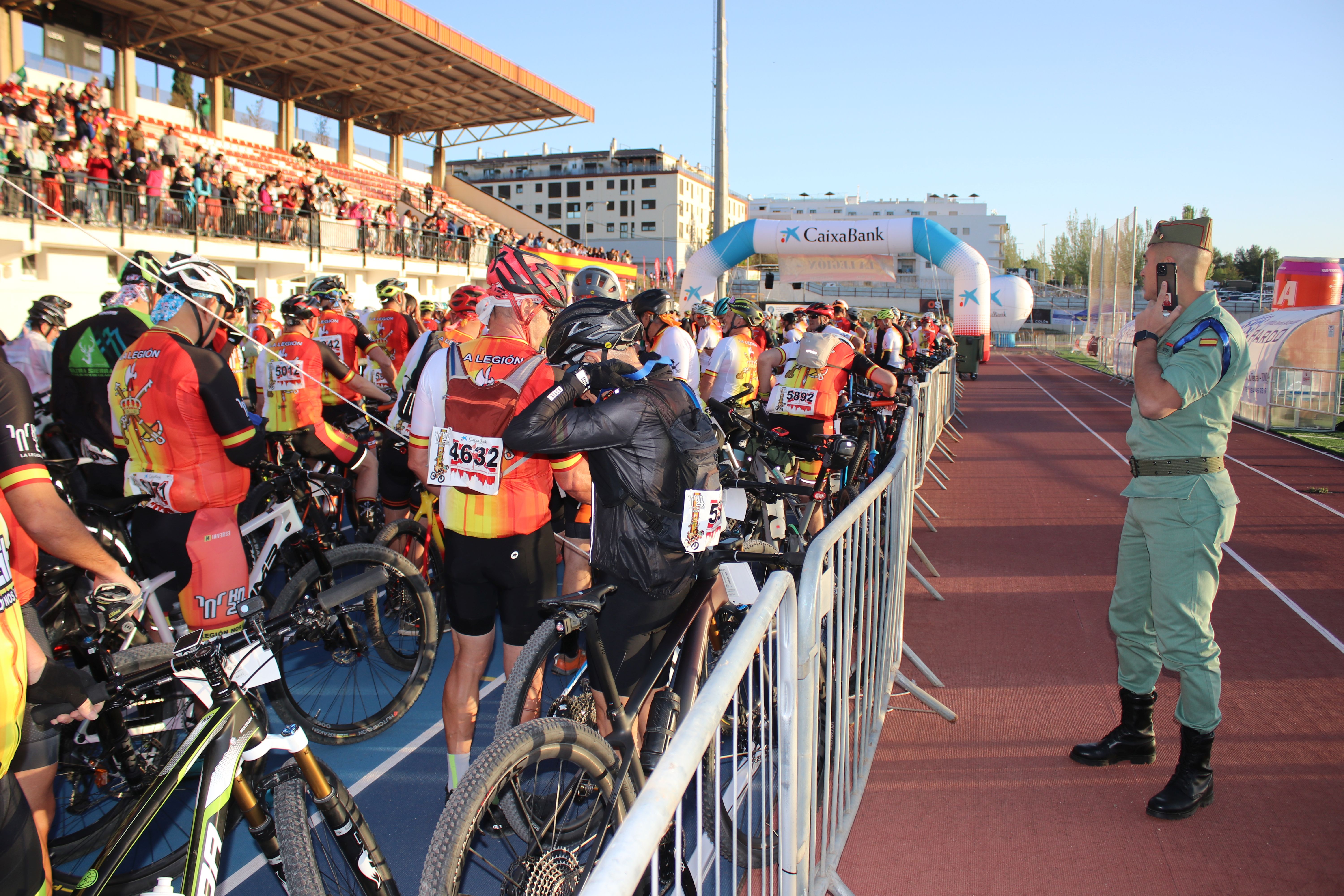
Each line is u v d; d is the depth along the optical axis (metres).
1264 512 8.34
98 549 2.29
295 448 5.20
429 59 26.88
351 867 2.23
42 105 17.31
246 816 2.19
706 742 1.44
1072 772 3.57
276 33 24.25
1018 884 2.86
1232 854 3.00
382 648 4.30
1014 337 46.69
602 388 2.59
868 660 3.38
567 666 3.38
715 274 21.19
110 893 2.55
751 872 2.09
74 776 2.80
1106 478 10.38
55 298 7.16
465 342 3.61
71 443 4.39
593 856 2.29
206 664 2.15
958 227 90.31
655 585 2.58
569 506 4.48
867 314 34.44
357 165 32.84
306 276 19.86
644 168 84.00
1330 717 4.02
